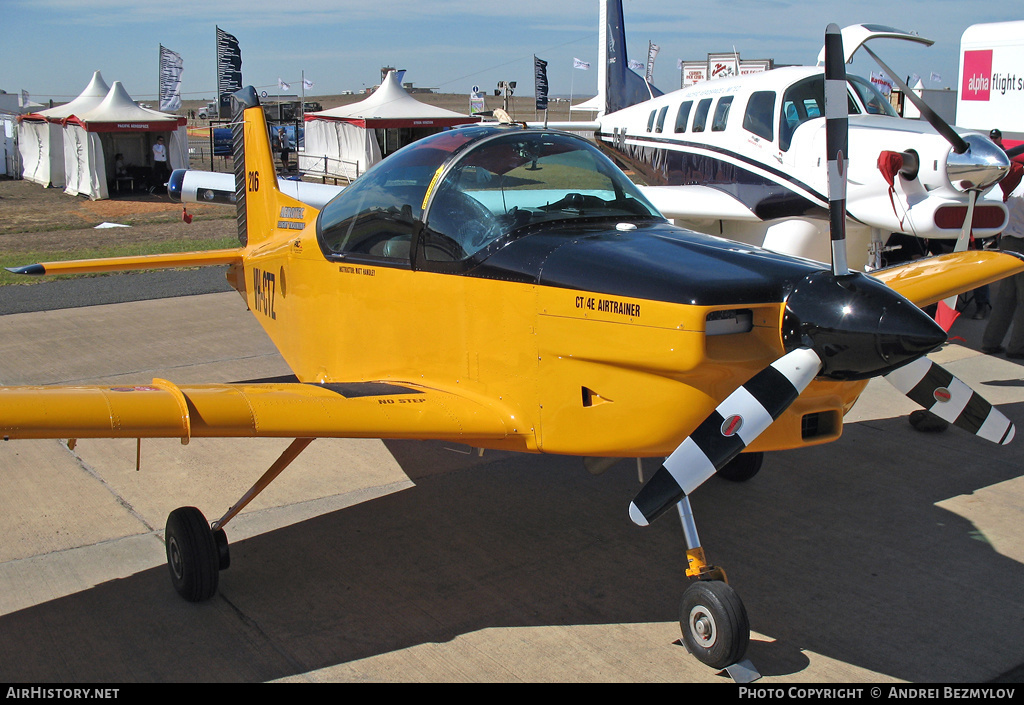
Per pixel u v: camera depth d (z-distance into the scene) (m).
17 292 9.23
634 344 2.75
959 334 7.28
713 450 2.59
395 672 2.77
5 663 2.79
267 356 6.67
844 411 2.99
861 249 6.93
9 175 26.27
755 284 2.70
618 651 2.88
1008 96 10.10
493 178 3.30
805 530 3.81
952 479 4.37
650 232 3.21
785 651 2.88
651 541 3.71
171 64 29.02
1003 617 3.08
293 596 3.24
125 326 7.68
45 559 3.50
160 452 4.75
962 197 5.91
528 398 3.09
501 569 3.46
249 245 5.46
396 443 4.92
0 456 4.64
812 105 6.89
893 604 3.17
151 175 22.41
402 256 3.49
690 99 8.28
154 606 3.16
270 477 3.31
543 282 2.96
